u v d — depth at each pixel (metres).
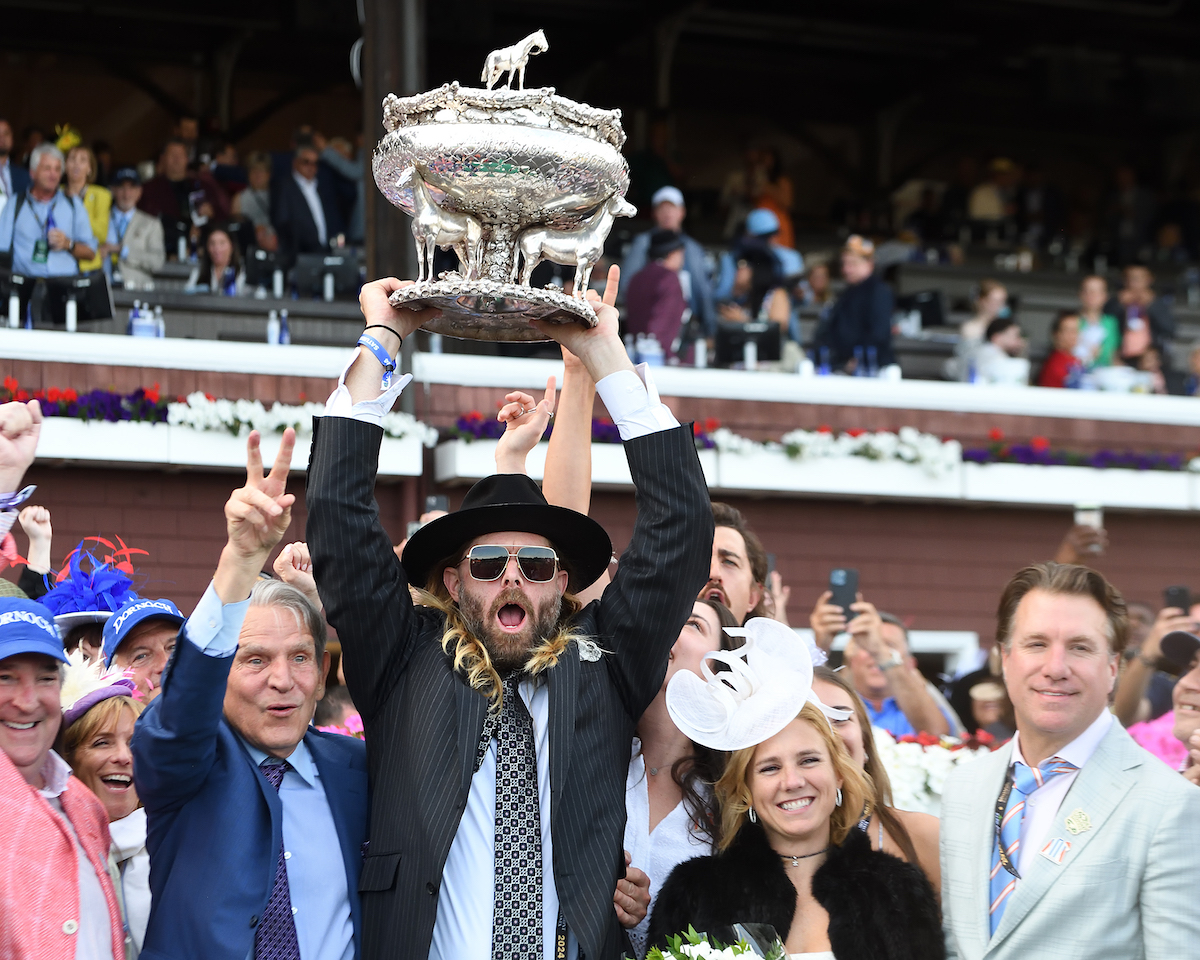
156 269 11.58
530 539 3.41
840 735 3.76
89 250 10.45
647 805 3.74
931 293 13.85
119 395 9.43
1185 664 5.23
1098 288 13.31
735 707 3.46
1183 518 12.16
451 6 17.42
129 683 3.65
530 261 3.35
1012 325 12.87
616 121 3.24
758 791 3.46
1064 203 18.97
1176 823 3.20
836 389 11.45
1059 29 18.78
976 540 11.69
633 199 15.05
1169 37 20.31
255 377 10.04
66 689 3.59
